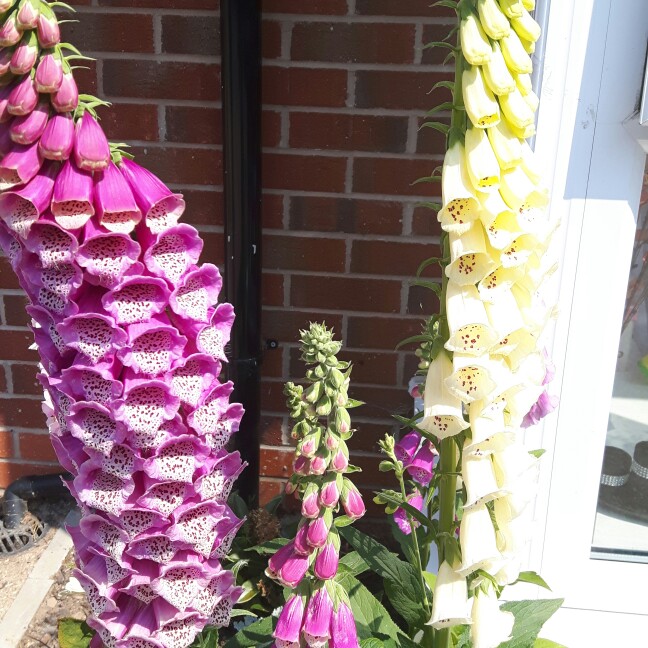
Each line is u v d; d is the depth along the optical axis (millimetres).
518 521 1597
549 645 2102
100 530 1546
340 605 1497
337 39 2537
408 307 2828
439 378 1462
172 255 1393
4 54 1257
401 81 2568
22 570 2793
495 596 1641
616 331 2227
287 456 3025
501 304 1408
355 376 2918
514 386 1437
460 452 1533
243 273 2604
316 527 1438
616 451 2400
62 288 1320
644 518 2443
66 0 2541
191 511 1571
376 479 3002
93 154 1269
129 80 2633
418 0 2480
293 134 2650
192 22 2559
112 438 1410
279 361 2928
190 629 1663
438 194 2688
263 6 2506
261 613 2564
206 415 1499
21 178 1271
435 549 2395
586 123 1999
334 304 2846
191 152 2705
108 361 1385
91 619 1631
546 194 1378
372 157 2660
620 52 1922
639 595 2447
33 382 3018
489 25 1255
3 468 3111
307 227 2758
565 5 1885
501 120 1343
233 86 2410
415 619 1846
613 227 2096
